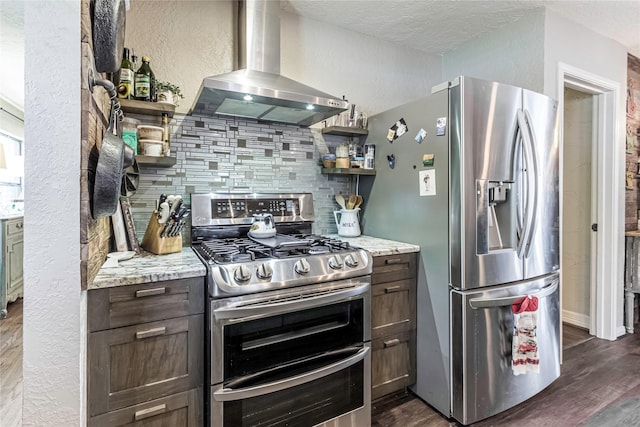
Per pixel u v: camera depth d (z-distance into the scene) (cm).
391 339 186
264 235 189
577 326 303
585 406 186
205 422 134
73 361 106
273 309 137
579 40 243
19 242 351
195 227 191
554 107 200
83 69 103
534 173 179
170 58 192
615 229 275
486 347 173
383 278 183
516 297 175
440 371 180
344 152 225
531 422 173
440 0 215
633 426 168
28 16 97
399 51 277
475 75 268
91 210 110
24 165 99
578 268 304
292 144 230
